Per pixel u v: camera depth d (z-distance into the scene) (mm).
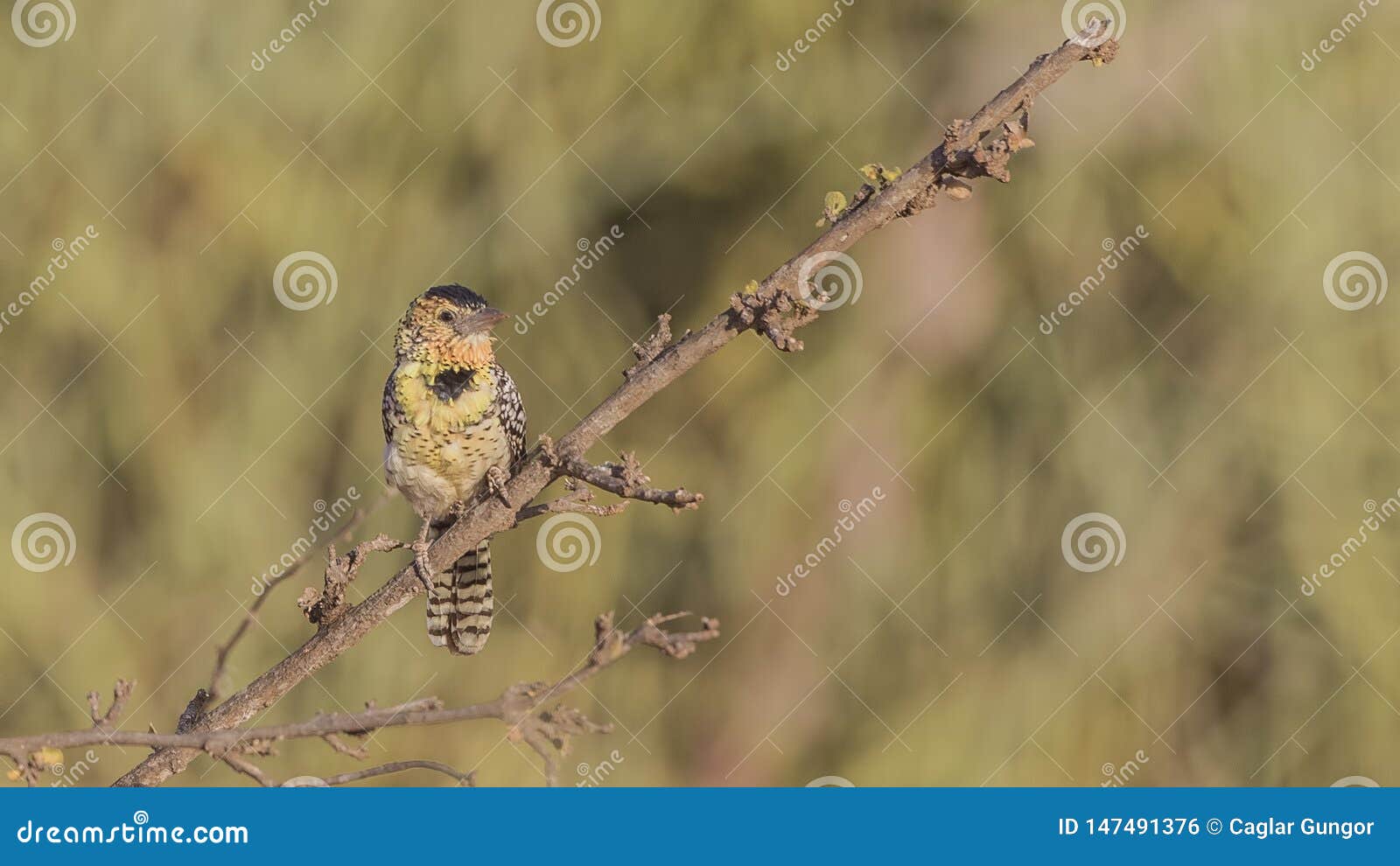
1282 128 11289
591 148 12219
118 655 12406
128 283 12266
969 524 12188
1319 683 11445
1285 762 11367
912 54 12227
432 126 12227
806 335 12695
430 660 12734
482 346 8375
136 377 12344
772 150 12133
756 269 12336
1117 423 11820
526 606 12977
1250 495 11656
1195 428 11680
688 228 12516
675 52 12273
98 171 12211
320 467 12500
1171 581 11766
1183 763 11750
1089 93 11711
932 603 12297
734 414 12758
